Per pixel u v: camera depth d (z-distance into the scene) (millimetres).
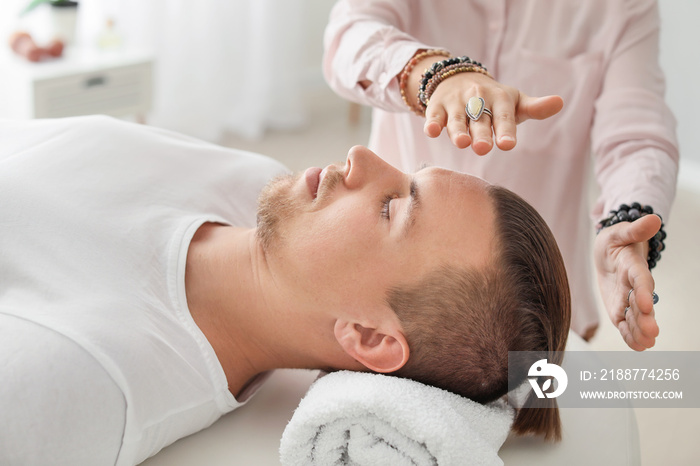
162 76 3438
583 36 1512
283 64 3844
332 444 934
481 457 893
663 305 2379
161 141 1326
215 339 1093
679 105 3596
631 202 1232
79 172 1180
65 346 913
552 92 1524
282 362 1125
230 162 1387
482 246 994
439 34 1552
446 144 1559
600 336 2082
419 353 1000
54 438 882
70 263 1044
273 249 1039
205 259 1119
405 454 911
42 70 2592
